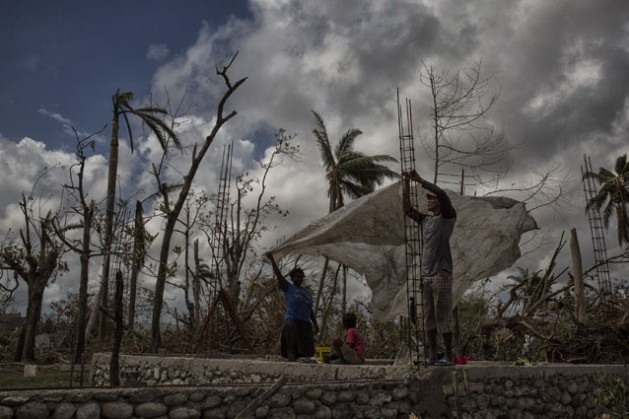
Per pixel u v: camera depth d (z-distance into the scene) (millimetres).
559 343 12828
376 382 5809
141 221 9938
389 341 15836
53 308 23594
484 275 7535
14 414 4121
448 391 6078
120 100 22594
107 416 4449
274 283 16547
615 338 12242
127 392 4570
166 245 16594
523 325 14680
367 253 7699
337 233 7723
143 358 10023
